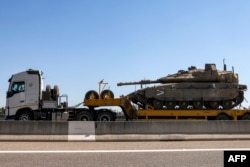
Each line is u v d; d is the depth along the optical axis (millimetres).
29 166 7781
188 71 30812
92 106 26438
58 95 25172
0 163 8156
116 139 13742
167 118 28016
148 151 10406
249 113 28422
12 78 24531
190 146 11805
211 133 14461
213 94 29031
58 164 8062
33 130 13562
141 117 27828
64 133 13625
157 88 28875
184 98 28859
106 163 8227
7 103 24344
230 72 30344
